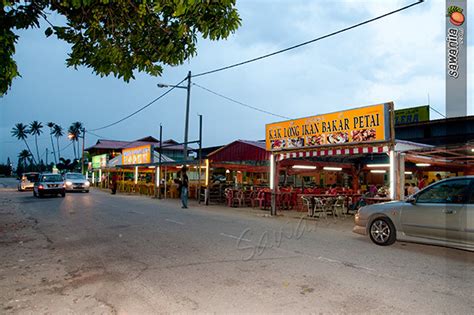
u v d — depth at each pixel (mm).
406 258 6570
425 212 7066
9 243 7793
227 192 18844
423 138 20688
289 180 31000
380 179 26594
